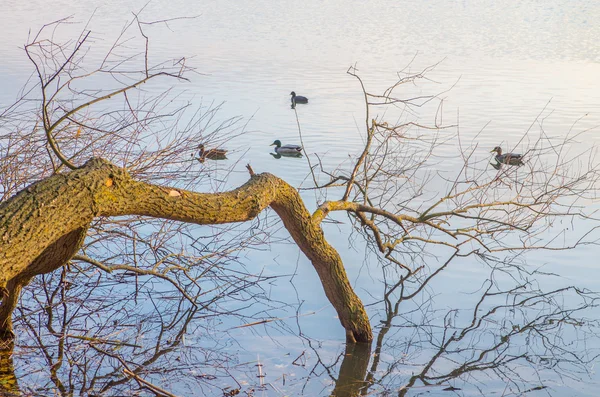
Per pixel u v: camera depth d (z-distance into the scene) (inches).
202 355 338.3
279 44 1662.2
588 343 365.1
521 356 348.8
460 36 1883.6
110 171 240.2
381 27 2073.1
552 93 1113.4
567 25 2143.2
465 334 377.4
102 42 1487.5
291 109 970.1
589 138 830.5
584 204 601.0
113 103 805.2
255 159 745.0
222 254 449.7
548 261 491.8
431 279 464.1
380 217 559.2
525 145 799.7
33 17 1920.5
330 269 343.6
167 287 430.0
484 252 509.7
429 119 930.1
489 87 1162.6
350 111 973.8
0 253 207.3
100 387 294.5
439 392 306.3
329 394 301.4
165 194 261.0
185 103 932.6
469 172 690.2
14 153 345.4
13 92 868.0
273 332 371.9
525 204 474.6
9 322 325.7
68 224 227.1
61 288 397.7
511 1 2908.5
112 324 372.2
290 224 327.0
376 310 412.2
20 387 289.9
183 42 1621.6
